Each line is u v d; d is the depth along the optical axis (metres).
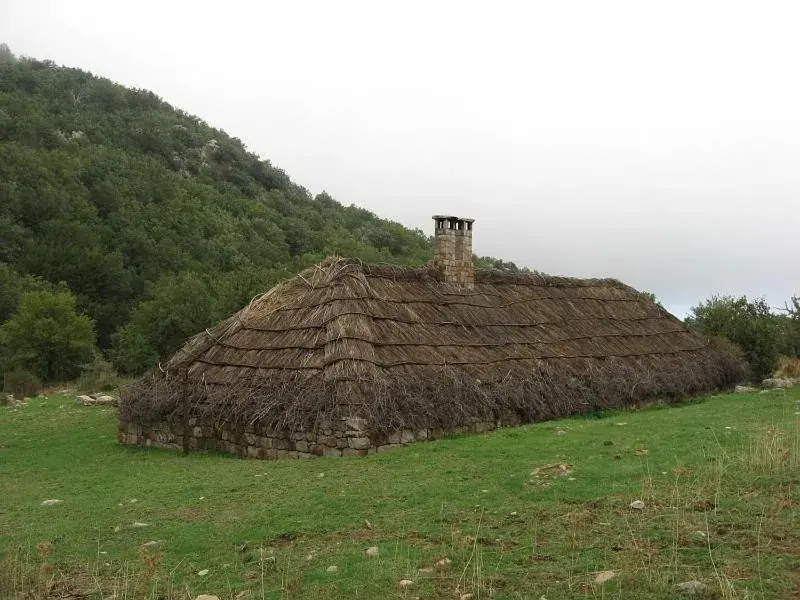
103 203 63.47
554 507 8.35
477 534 7.46
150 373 17.80
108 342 49.31
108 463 14.89
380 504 9.18
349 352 14.77
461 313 19.47
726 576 5.80
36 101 86.88
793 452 9.67
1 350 37.31
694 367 24.16
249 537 8.16
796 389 20.73
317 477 11.30
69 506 10.59
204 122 115.00
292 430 14.12
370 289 17.69
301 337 15.94
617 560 6.41
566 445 12.21
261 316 17.62
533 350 19.45
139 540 8.44
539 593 5.82
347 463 12.44
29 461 15.50
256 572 6.95
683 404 22.16
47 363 35.22
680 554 6.44
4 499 11.52
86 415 22.48
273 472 12.08
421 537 7.65
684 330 27.20
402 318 17.42
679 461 10.12
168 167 87.06
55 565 7.64
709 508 7.76
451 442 13.62
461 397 15.51
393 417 13.96
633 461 10.45
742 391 22.91
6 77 93.44
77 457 15.84
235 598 6.28
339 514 8.87
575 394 18.42
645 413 17.70
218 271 57.78
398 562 6.81
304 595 6.19
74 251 52.72
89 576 7.25
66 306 36.47
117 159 76.12
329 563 6.99
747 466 9.33
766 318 30.33
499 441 13.29
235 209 77.25
